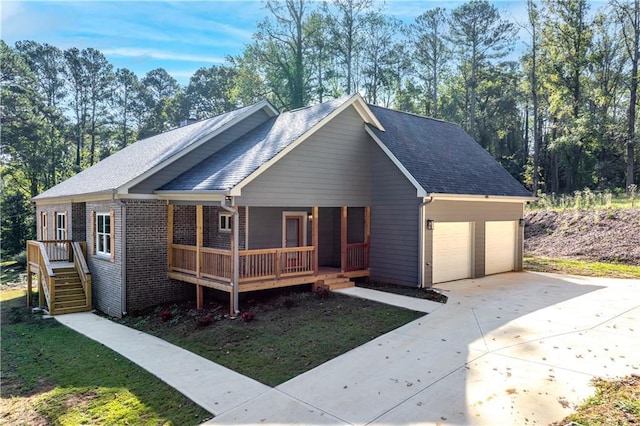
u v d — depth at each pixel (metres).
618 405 5.38
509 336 8.38
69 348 9.55
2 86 34.09
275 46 34.56
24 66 35.91
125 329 11.15
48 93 46.06
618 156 32.34
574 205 23.77
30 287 15.54
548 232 21.94
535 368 6.71
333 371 7.14
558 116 32.31
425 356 7.52
